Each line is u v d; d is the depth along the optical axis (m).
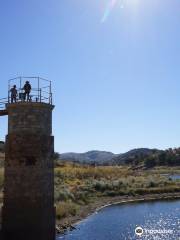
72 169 101.75
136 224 46.06
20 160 32.75
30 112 33.25
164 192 81.56
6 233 32.25
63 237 37.88
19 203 32.31
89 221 47.59
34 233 31.88
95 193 73.56
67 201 56.25
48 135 33.97
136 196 75.56
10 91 34.62
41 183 32.59
